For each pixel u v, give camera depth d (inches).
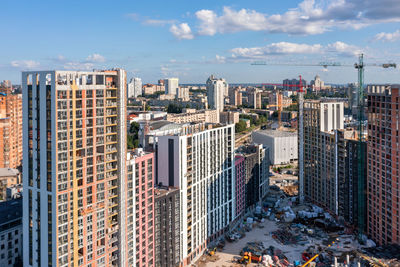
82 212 5472.4
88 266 5620.1
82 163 5442.9
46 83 5137.8
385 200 7731.3
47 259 5329.7
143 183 6461.6
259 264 7824.8
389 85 7839.6
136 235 6378.0
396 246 7180.1
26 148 5428.2
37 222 5403.5
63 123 5172.2
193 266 7726.4
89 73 5492.1
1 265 6535.4
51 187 5196.9
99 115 5644.7
